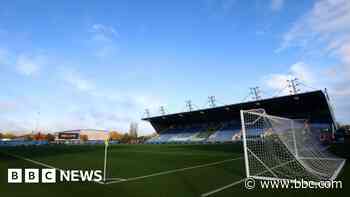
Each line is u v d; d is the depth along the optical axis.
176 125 51.50
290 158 9.59
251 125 9.48
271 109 36.12
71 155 15.51
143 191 5.29
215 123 45.53
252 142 9.45
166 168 9.04
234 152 17.00
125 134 79.12
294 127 11.80
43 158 13.34
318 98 29.95
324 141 22.72
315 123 32.91
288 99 30.75
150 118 48.88
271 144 9.68
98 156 14.73
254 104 34.12
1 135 72.62
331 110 32.38
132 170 8.52
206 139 40.06
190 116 44.84
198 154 15.65
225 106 36.31
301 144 11.54
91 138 64.81
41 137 64.19
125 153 17.27
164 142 44.06
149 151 19.42
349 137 25.53
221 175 7.38
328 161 9.50
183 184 6.04
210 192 5.20
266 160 9.02
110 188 5.61
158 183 6.17
